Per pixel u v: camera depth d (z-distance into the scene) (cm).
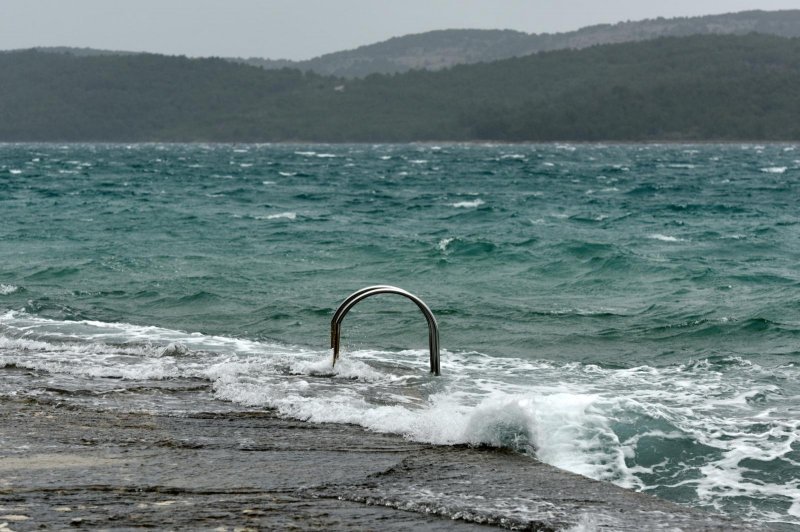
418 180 10881
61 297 2416
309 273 2870
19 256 3250
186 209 5684
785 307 2264
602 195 7806
